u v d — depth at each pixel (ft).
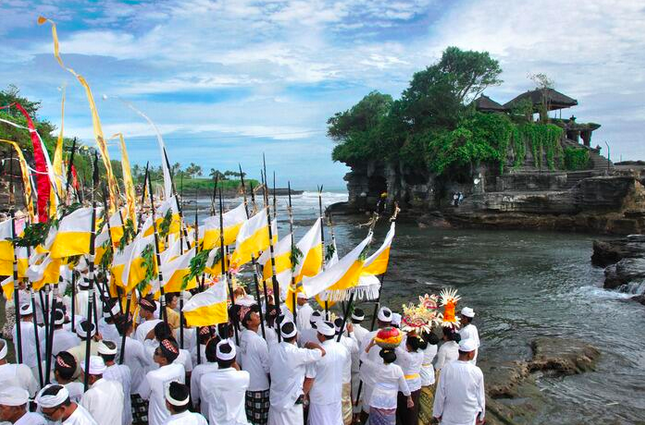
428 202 172.04
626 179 124.98
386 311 24.75
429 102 170.91
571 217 135.13
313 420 21.88
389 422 22.77
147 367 22.48
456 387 21.16
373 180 215.31
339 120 239.09
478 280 77.00
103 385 18.48
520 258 96.07
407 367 24.50
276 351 21.20
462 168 165.58
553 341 44.60
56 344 24.71
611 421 31.19
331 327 22.24
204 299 21.84
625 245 82.28
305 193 527.40
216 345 20.56
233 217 29.50
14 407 16.28
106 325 26.73
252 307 24.00
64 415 16.20
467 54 175.73
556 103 199.93
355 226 163.84
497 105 193.16
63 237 20.58
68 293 30.99
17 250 24.97
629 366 40.60
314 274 27.84
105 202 26.78
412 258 98.32
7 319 40.68
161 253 29.76
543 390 35.83
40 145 25.55
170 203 27.89
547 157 175.32
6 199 80.79
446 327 27.07
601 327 51.75
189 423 16.25
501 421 30.48
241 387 19.07
